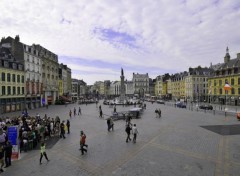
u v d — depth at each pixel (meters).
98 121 31.30
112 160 13.80
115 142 18.42
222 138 19.52
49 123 21.34
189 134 21.34
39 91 62.19
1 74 43.97
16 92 49.53
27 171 12.12
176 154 14.86
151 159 13.87
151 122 29.66
